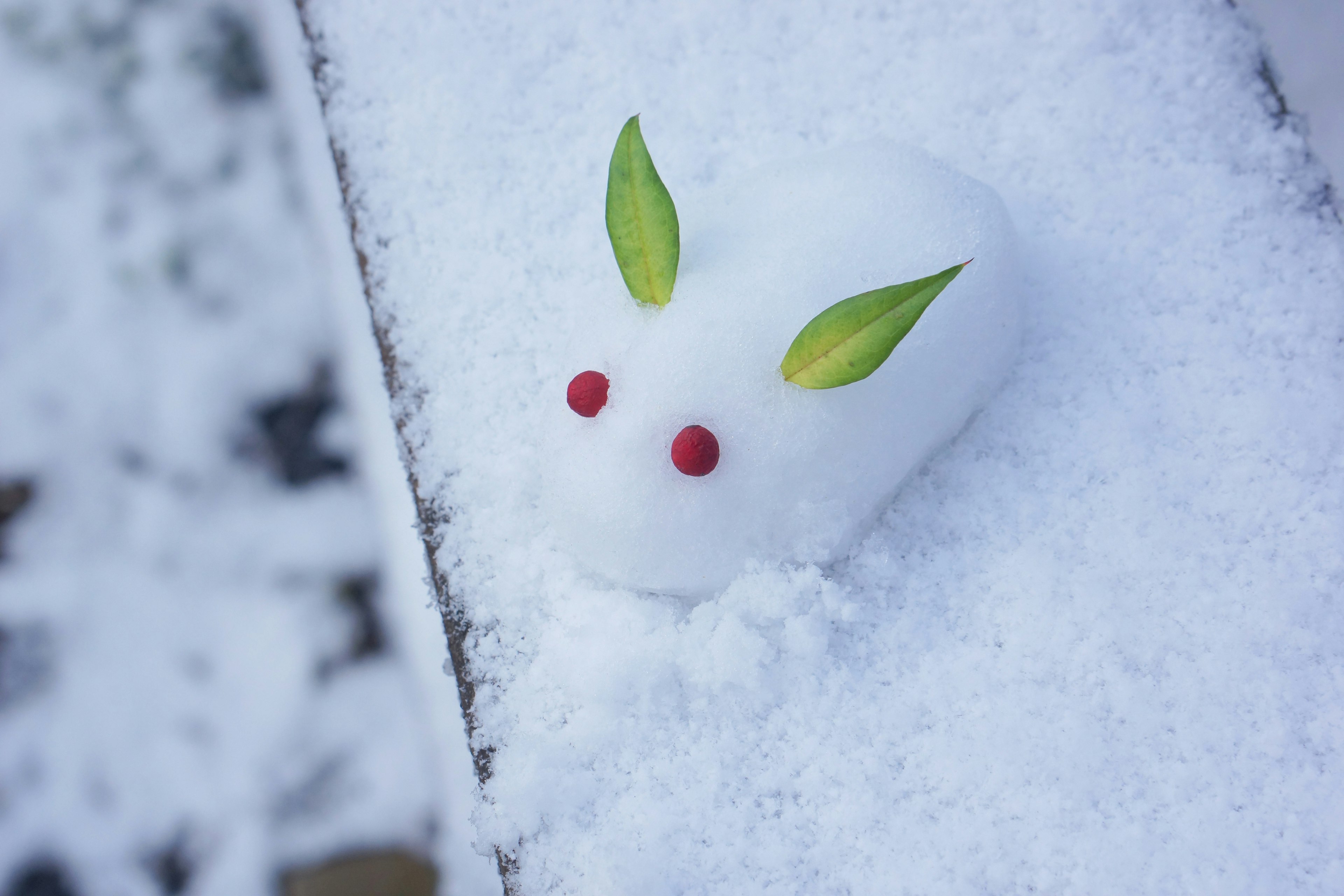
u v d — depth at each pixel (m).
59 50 0.62
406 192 0.49
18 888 0.56
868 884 0.45
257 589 0.58
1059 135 0.48
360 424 0.57
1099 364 0.47
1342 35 0.47
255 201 0.61
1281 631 0.46
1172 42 0.49
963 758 0.45
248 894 0.55
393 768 0.56
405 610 0.56
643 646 0.45
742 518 0.44
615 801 0.45
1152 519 0.46
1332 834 0.45
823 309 0.44
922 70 0.49
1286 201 0.48
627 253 0.44
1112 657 0.46
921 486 0.47
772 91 0.49
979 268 0.45
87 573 0.58
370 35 0.50
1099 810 0.45
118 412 0.59
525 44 0.50
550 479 0.45
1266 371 0.47
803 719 0.45
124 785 0.56
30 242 0.60
